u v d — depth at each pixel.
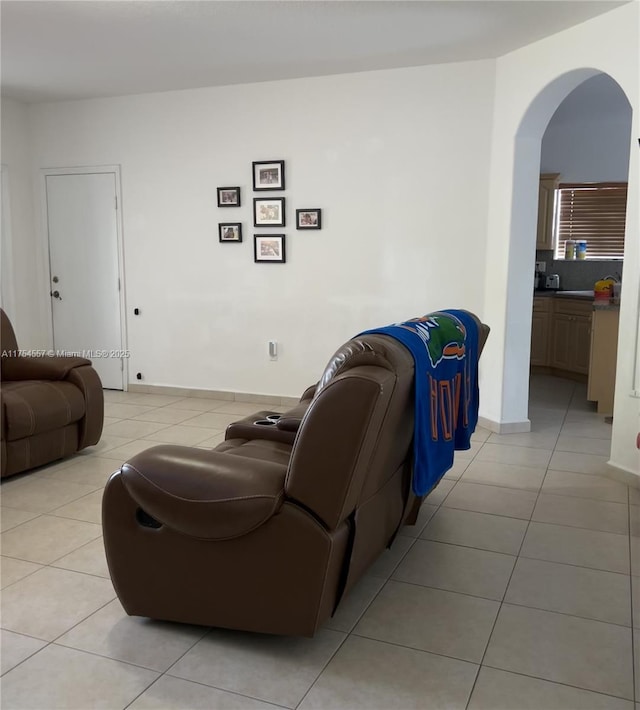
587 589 2.51
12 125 6.03
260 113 5.37
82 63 4.80
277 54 4.56
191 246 5.77
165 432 4.73
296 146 5.29
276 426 2.86
